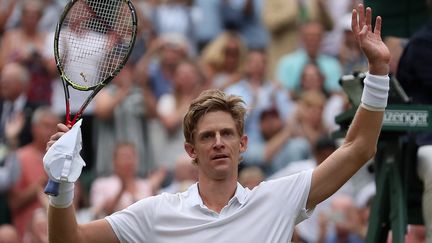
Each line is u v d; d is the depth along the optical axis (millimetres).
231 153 11320
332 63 28547
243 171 23234
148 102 26125
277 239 11188
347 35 28953
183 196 11445
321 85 28016
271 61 29266
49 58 26453
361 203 23000
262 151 25938
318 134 26469
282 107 27062
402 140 14773
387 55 11391
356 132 11508
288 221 11305
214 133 11297
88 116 25844
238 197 11328
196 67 26922
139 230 11281
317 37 28750
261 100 26938
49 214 10930
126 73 26203
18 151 23922
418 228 17891
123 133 25844
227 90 27094
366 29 11438
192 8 29062
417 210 15109
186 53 27250
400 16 16859
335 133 15180
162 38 27500
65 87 11492
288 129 26281
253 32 29391
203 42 28984
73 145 10688
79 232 11055
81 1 12602
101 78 12414
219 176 11281
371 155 11500
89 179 25047
